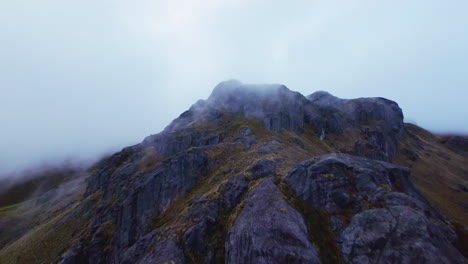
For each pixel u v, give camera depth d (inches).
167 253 1236.5
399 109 5659.5
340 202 1193.4
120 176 2982.3
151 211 1889.8
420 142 5216.5
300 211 1189.1
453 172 4121.6
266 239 1067.3
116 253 1802.4
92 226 2431.1
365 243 996.6
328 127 3791.8
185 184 1988.2
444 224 1081.4
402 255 916.0
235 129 2933.1
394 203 1113.4
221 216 1386.6
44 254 2442.2
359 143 3560.5
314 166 1366.9
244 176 1598.2
